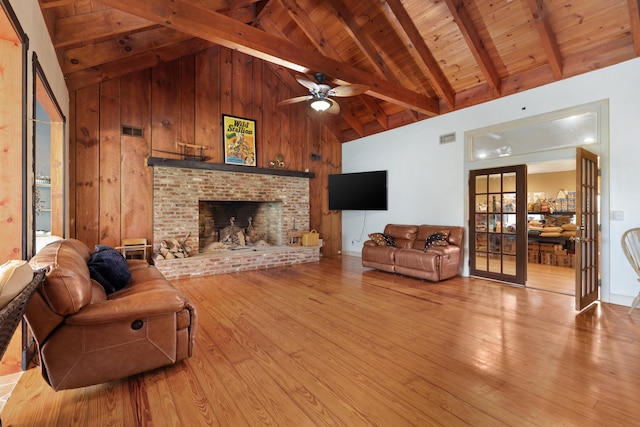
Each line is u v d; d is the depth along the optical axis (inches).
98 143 178.7
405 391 73.4
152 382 77.5
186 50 204.1
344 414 65.2
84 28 130.5
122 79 186.5
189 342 84.7
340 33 202.1
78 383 70.5
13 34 78.7
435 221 217.5
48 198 171.6
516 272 174.1
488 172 187.6
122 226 185.8
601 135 144.8
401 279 187.8
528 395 71.6
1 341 43.9
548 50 148.6
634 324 114.8
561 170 282.0
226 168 214.5
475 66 182.2
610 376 79.2
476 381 77.5
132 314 73.9
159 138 198.7
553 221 267.3
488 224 187.5
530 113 168.9
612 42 142.3
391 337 103.8
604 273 144.9
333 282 179.9
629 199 137.3
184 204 200.7
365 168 271.9
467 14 156.2
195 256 197.0
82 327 70.4
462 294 155.6
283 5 191.3
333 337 104.0
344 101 254.2
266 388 74.9
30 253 87.4
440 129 213.9
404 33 170.4
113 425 62.4
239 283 177.0
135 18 137.3
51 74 120.8
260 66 244.2
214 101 221.0
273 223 257.6
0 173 80.0
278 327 112.6
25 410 66.7
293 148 263.3
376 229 262.7
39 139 169.5
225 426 62.0
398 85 197.6
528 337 103.5
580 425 61.5
